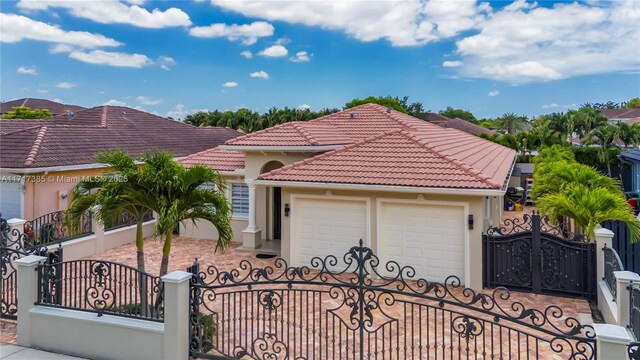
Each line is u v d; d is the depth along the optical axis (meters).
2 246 10.48
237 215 20.58
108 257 17.33
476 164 17.09
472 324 7.15
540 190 18.55
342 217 15.34
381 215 14.73
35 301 8.93
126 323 8.11
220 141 34.69
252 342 7.94
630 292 8.25
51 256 9.06
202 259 17.23
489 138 47.22
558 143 43.44
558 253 12.85
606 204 12.66
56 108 61.34
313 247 15.70
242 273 15.20
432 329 10.27
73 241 16.53
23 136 20.64
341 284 7.86
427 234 14.29
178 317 7.75
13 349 8.72
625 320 8.95
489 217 19.80
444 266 14.10
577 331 6.31
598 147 38.12
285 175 15.55
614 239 13.22
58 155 19.30
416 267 14.41
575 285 12.65
